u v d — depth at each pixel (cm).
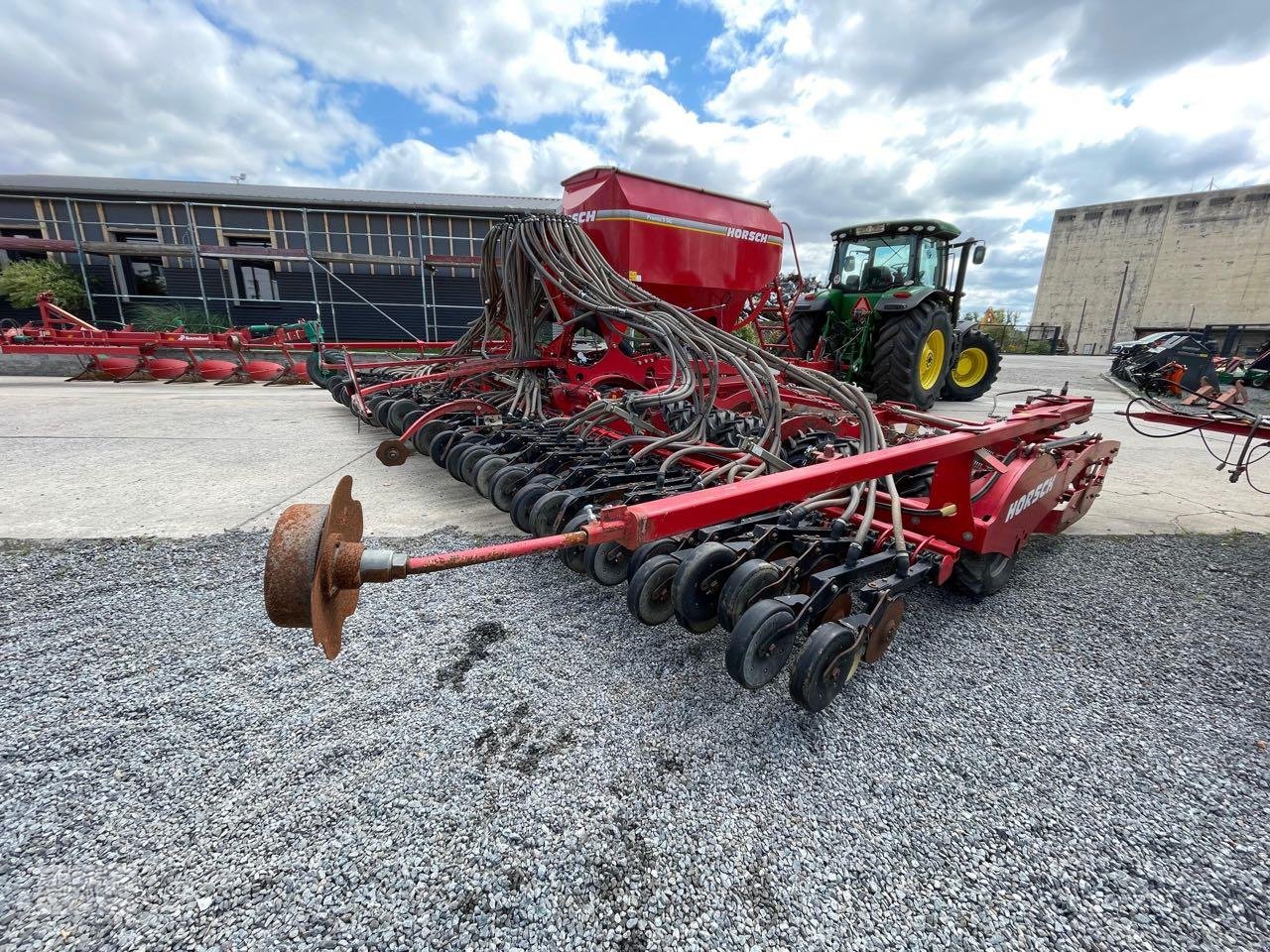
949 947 122
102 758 162
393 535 322
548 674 206
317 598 114
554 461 315
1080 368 1692
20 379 944
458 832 144
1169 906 132
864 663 221
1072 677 217
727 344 389
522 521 276
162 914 122
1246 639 246
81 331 964
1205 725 193
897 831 149
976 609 267
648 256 520
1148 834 151
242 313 1579
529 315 506
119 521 329
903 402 720
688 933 123
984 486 260
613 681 204
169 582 260
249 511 349
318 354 691
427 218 1579
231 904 125
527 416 421
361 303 1609
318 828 144
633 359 489
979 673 217
